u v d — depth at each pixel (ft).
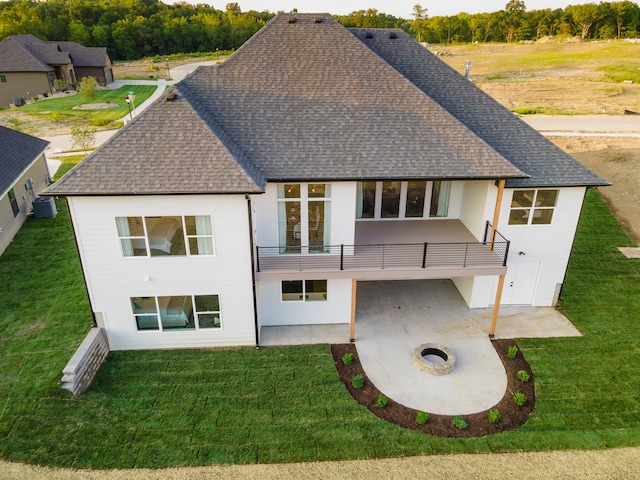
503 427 40.09
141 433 38.81
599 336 51.65
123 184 41.16
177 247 44.93
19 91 177.47
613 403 42.55
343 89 52.11
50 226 74.59
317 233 50.16
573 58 259.80
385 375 46.06
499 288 49.24
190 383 44.50
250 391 43.62
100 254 44.52
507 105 158.20
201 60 302.66
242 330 49.47
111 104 165.99
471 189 55.16
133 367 46.60
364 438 38.86
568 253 54.80
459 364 47.62
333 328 53.31
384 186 57.21
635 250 69.41
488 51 314.96
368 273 47.70
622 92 173.27
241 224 44.14
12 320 51.67
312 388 44.19
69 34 283.38
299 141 48.34
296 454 37.32
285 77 52.47
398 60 60.54
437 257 50.29
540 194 51.85
